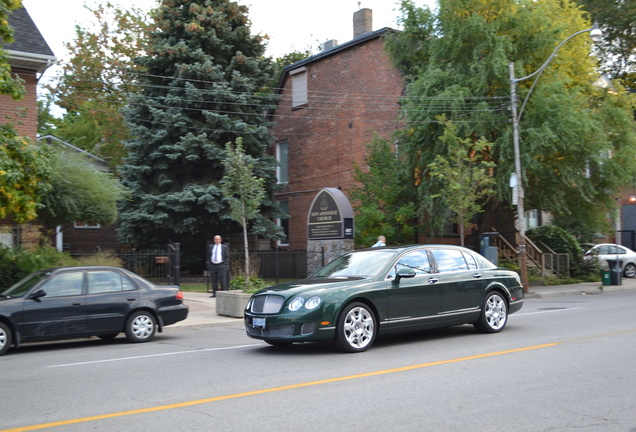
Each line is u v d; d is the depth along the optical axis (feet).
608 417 19.22
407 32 80.53
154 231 87.04
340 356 30.45
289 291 30.91
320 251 71.00
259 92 95.86
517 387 23.24
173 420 19.39
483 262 38.14
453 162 71.61
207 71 84.89
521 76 71.82
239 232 90.84
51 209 63.93
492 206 84.12
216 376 26.43
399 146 80.74
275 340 31.04
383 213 79.61
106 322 37.68
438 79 72.64
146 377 26.63
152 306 39.47
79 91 121.39
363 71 97.55
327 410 20.24
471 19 71.36
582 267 93.81
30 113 64.44
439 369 26.73
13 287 37.68
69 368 29.63
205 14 86.02
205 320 49.37
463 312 35.68
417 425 18.42
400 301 32.71
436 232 82.38
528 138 71.15
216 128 87.15
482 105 70.95
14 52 61.11
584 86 79.71
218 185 85.71
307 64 107.86
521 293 39.83
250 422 18.97
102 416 20.06
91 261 60.08
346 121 100.17
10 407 21.56
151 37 91.09
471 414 19.56
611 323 42.27
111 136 122.21
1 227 58.08
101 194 67.26
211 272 64.08
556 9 79.25
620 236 120.06
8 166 40.81
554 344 33.06
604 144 72.59
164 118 84.12
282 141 113.60
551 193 77.61
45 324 35.58
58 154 65.26
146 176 87.86
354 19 112.16
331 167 102.63
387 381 24.47
